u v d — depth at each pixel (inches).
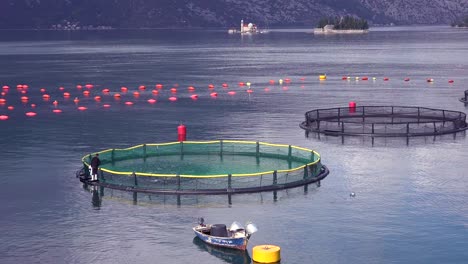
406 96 4456.2
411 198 2098.9
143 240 1784.0
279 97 4485.7
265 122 3452.3
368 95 4534.9
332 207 2015.3
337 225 1875.0
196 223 1886.1
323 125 3225.9
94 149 2839.6
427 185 2235.5
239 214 1952.5
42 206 2050.9
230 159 2554.1
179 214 1953.7
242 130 3233.3
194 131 3230.8
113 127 3380.9
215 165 2443.4
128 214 1961.1
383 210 1990.7
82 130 3302.2
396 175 2357.3
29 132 3255.4
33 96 4697.3
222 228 1742.1
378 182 2269.9
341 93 4667.8
